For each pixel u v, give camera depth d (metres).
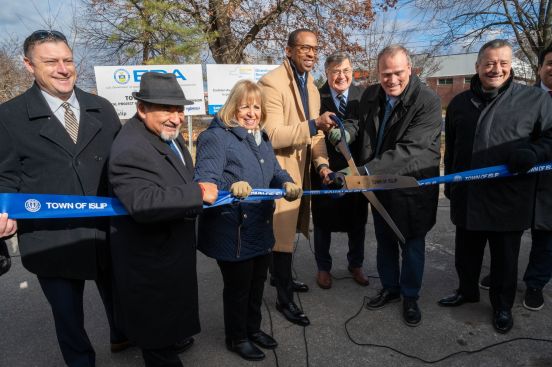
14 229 1.73
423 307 3.04
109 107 2.29
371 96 2.88
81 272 2.09
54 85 1.99
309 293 3.35
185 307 1.99
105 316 3.09
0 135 1.93
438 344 2.58
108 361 2.52
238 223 2.21
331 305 3.14
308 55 2.83
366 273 3.75
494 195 2.58
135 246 1.86
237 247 2.21
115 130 2.26
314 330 2.79
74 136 2.10
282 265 2.89
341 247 4.42
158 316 1.91
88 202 1.80
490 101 2.61
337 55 3.36
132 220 1.85
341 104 3.50
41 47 1.94
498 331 2.68
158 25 11.32
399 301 3.14
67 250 2.05
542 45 8.56
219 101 7.14
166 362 2.04
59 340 2.16
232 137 2.21
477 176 2.53
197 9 12.34
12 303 3.32
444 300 3.05
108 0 12.11
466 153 2.72
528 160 2.34
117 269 1.91
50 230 2.03
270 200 2.35
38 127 2.00
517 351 2.49
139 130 1.89
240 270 2.30
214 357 2.52
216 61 13.61
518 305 3.04
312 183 3.39
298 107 2.88
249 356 2.45
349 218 3.36
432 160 2.66
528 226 2.60
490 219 2.60
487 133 2.58
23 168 2.01
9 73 10.95
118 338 2.56
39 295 3.46
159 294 1.90
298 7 12.94
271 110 2.80
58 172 2.03
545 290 3.25
